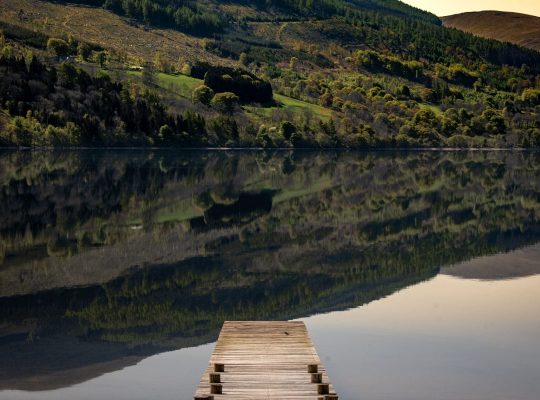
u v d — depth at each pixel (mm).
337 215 47781
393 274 29344
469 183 75438
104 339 19797
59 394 15719
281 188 65188
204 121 144250
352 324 21594
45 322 21344
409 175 85438
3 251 32062
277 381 14539
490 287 27031
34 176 67938
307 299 24781
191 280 27438
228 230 40031
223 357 16078
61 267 29047
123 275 27984
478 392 16234
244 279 27844
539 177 85812
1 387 16094
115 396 15656
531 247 36406
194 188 62750
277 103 179375
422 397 15867
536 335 20594
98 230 38438
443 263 31906
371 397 15828
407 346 19406
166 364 17797
